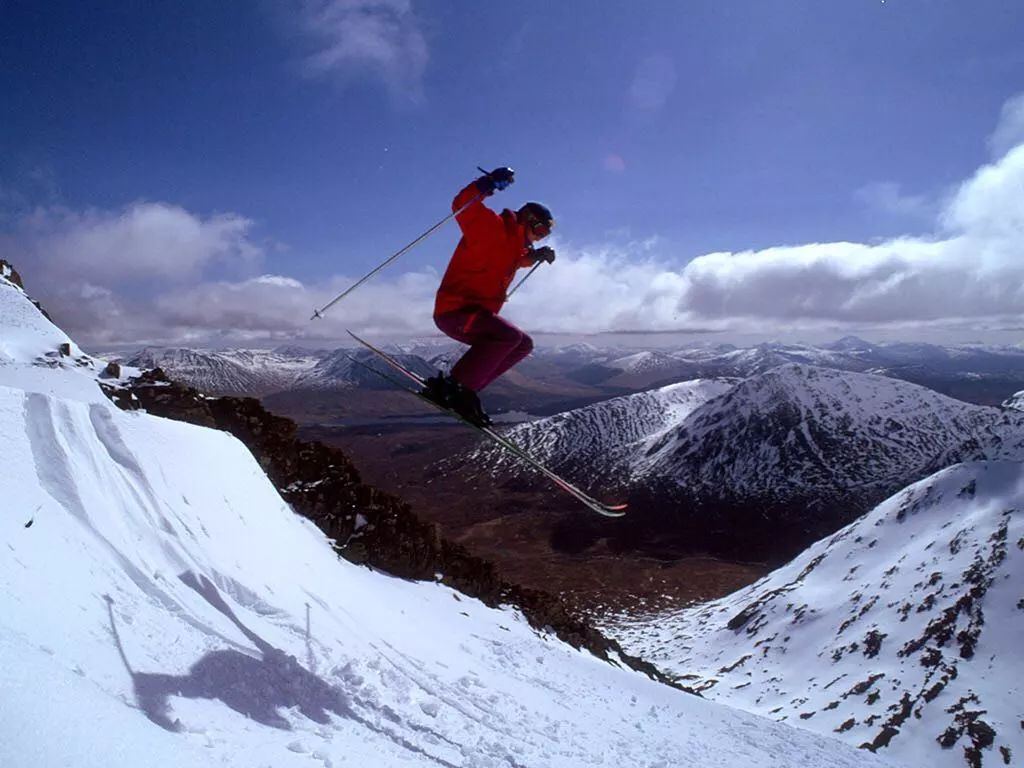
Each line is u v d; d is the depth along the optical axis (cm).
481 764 616
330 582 1074
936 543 15275
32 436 648
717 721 1616
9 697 261
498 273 615
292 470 1695
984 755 8600
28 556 500
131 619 532
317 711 566
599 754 848
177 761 309
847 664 11856
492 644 1454
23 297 1608
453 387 627
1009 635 11375
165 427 952
